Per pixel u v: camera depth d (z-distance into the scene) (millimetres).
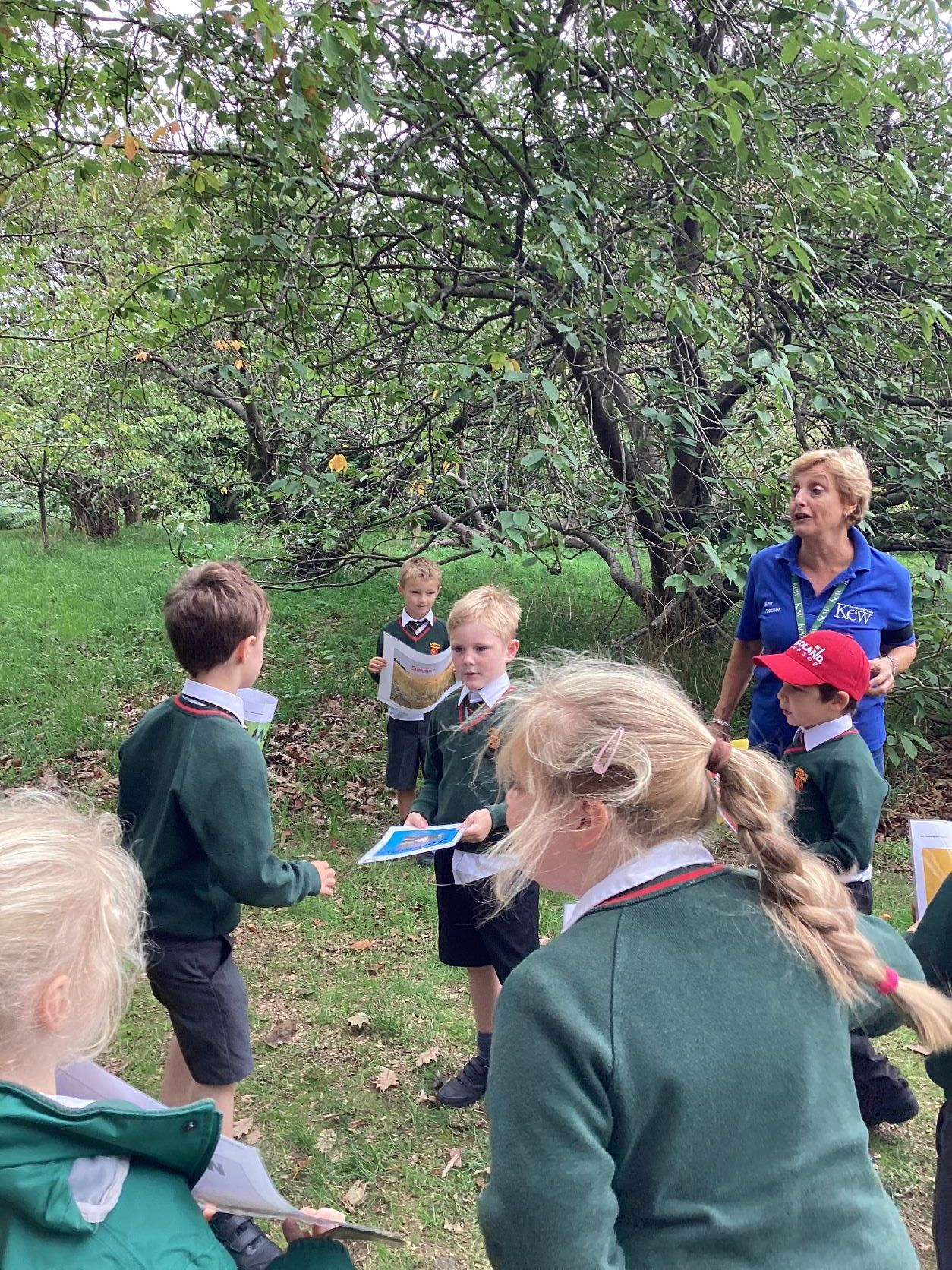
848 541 2912
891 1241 988
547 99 5410
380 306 6254
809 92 5656
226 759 2066
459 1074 2896
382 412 6809
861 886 2414
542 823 1109
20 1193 935
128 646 8336
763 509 4910
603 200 5445
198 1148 1061
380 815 5297
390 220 5527
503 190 5430
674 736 1105
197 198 4941
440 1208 2441
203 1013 2145
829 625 2826
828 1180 973
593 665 1267
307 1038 3215
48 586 10336
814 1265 933
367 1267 2254
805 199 5258
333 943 3887
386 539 7145
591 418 6117
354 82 4121
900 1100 2531
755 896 1083
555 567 5500
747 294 5621
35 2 3906
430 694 4703
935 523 5941
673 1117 930
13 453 12711
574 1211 897
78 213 8500
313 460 6859
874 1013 1160
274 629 8773
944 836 2109
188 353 7695
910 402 5871
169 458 12500
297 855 4754
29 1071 1003
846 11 5070
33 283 8516
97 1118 979
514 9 4703
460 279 5887
